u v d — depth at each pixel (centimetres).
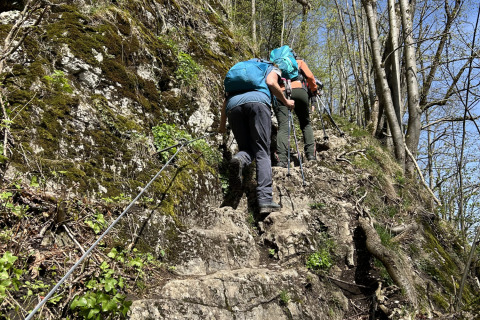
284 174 424
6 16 329
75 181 262
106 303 197
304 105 486
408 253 419
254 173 416
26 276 201
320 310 304
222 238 313
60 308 196
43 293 196
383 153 608
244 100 354
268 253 345
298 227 360
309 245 349
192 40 493
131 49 373
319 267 335
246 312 259
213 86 461
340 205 402
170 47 431
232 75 362
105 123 312
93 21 357
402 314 304
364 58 948
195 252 291
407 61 677
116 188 284
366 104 927
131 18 396
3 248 204
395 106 665
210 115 430
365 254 365
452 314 312
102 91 331
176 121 391
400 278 329
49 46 313
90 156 287
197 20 541
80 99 304
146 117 358
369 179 490
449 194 907
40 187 243
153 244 273
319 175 446
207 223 337
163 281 255
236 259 310
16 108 263
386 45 778
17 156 247
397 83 666
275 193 403
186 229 301
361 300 331
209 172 381
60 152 271
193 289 249
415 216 492
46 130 271
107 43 351
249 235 332
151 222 282
